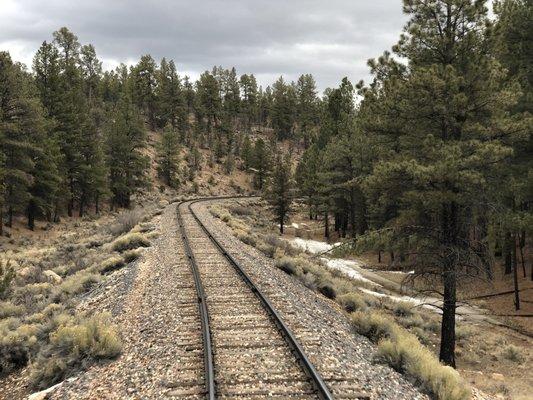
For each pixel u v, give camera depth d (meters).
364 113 16.86
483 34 13.82
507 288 28.25
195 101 131.25
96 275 16.94
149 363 8.38
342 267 35.75
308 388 7.27
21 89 38.91
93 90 105.44
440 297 27.45
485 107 13.84
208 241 23.41
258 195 91.69
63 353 9.30
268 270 16.97
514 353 17.41
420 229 14.92
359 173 41.88
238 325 10.12
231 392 7.03
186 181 93.06
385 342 9.73
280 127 138.88
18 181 40.31
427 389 8.30
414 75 13.49
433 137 13.33
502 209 15.20
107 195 59.41
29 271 21.47
